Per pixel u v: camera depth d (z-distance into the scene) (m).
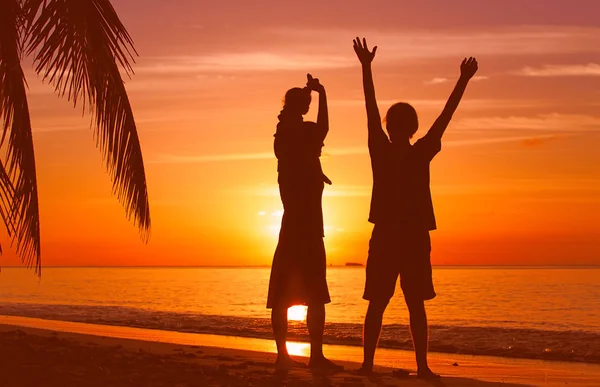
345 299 40.56
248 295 43.69
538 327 19.38
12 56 6.50
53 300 34.56
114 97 6.80
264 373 5.49
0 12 6.47
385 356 9.92
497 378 7.30
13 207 6.55
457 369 8.21
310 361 5.89
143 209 6.95
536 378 7.31
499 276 111.31
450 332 15.83
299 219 5.75
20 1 6.68
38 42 6.64
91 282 81.00
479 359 10.42
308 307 5.82
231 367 5.99
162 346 8.91
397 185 5.20
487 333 15.37
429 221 5.23
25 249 6.63
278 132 5.84
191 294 45.59
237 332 14.25
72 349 6.69
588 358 10.57
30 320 18.33
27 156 6.64
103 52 6.70
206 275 136.00
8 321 17.81
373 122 5.39
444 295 45.72
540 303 35.31
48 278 106.12
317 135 5.75
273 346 11.02
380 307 5.37
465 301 37.88
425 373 5.36
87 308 25.84
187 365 5.79
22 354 5.85
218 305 30.77
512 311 28.78
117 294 44.66
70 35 6.63
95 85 6.74
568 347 12.24
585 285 65.44
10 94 6.55
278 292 5.84
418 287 5.23
